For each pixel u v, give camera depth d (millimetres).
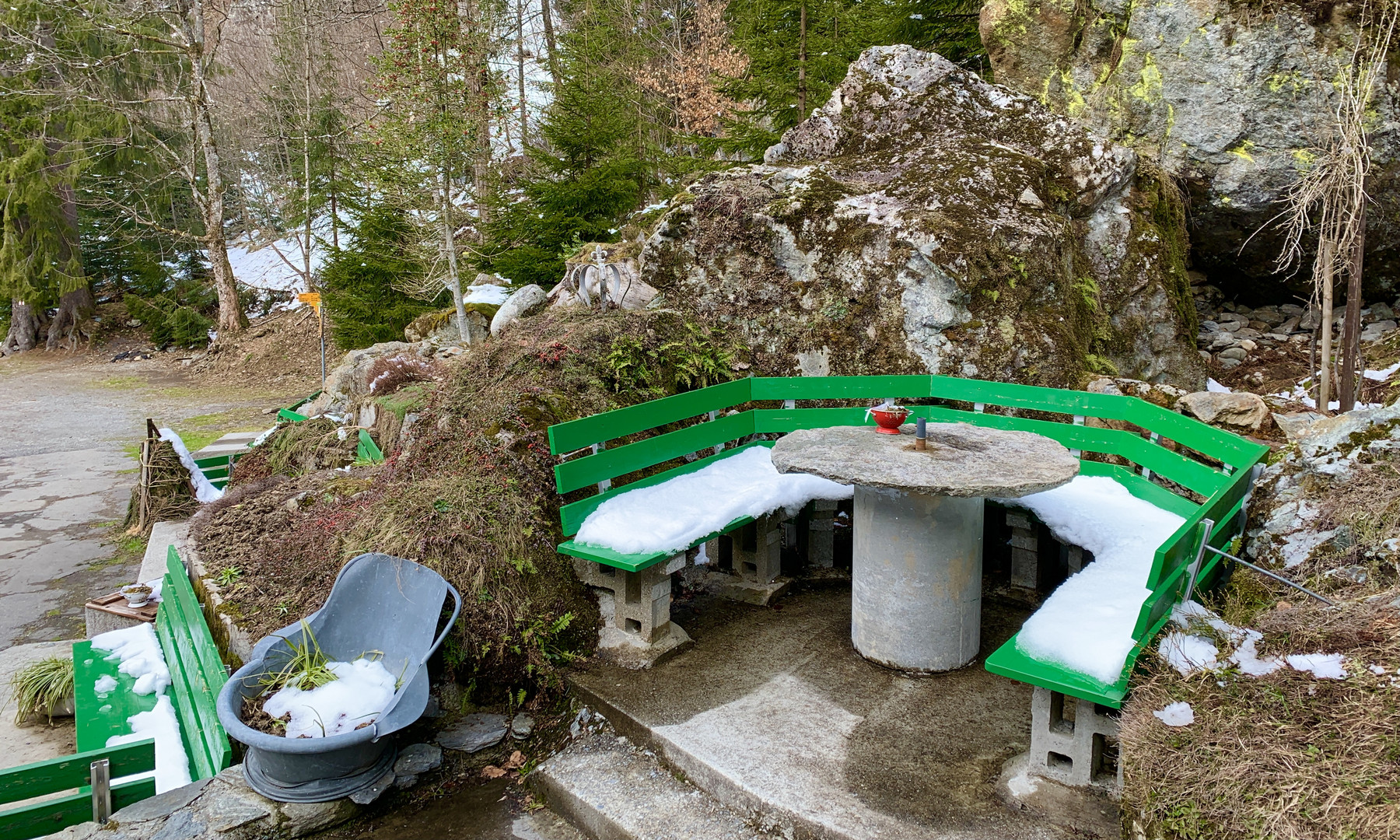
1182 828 1923
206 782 2926
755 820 2631
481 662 3557
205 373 19438
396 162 9820
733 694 3303
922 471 3090
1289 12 5258
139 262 24391
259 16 23391
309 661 3314
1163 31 5801
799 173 5738
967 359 4812
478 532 3695
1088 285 5273
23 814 2713
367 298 13883
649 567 3555
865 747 2889
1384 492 3047
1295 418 4305
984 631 3838
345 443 6844
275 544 4473
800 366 5410
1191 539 2564
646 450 4191
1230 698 2191
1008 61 6887
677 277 5910
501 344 5109
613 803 2799
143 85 22953
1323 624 2424
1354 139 4273
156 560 5961
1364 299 6016
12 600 6379
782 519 4387
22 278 21844
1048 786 2551
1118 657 2420
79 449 11992
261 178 25656
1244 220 5754
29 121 21562
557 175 11234
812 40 9828
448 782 3166
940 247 4781
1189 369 5520
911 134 6102
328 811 2850
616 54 17359
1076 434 4359
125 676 4250
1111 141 6207
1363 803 1785
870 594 3492
